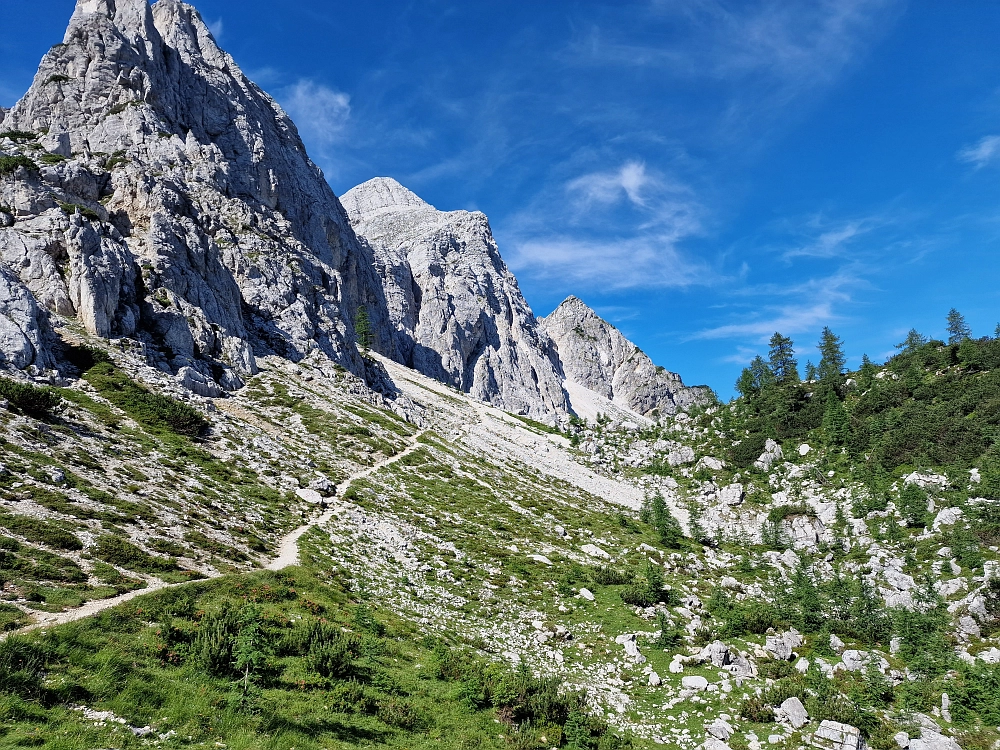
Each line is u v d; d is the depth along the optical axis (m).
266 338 117.25
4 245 75.50
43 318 67.69
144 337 83.25
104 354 71.44
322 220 185.25
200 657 23.41
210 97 164.75
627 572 64.00
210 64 178.38
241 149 163.00
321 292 144.75
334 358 131.12
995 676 39.31
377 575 46.03
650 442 155.62
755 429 139.12
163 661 22.83
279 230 152.62
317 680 25.53
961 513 77.75
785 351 168.00
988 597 58.00
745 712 33.78
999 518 74.19
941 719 36.66
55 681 19.00
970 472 87.69
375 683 27.53
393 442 94.25
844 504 95.69
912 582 68.44
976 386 110.00
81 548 32.44
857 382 141.12
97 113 130.25
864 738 32.34
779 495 107.00
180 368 82.19
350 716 23.97
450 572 51.50
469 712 28.17
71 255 78.62
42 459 42.78
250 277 125.88
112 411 60.81
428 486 79.62
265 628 28.81
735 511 105.38
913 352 144.00
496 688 30.11
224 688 22.23
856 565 77.69
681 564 73.12
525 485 100.25
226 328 104.62
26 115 127.25
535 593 52.16
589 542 75.38
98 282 77.94
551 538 72.50
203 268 105.31
